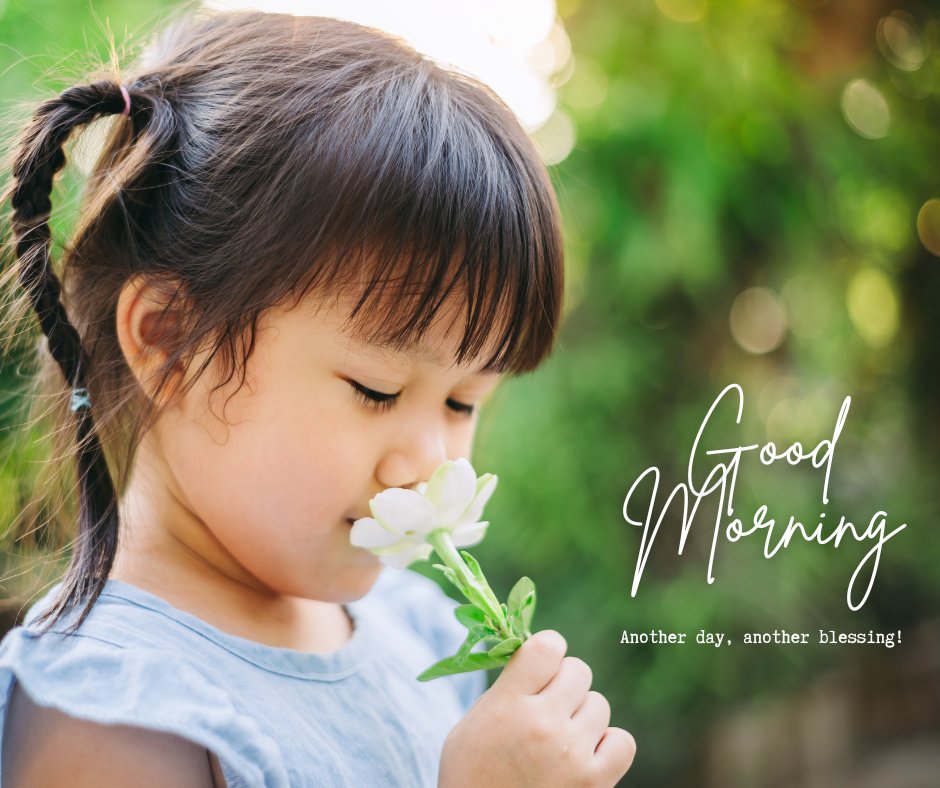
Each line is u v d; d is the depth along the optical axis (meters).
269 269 0.81
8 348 1.05
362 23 1.10
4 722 0.78
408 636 1.18
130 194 0.90
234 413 0.83
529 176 0.91
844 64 2.19
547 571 2.10
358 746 0.90
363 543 0.83
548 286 0.92
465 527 0.87
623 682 2.07
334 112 0.85
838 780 2.20
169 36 1.05
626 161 1.99
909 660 2.35
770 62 2.06
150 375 0.86
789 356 2.24
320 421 0.82
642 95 1.97
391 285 0.80
